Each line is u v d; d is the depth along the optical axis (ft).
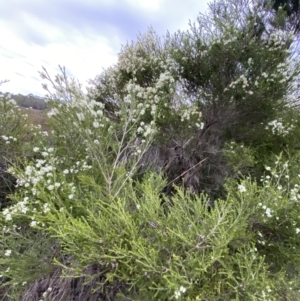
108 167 6.35
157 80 10.85
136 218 5.04
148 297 4.41
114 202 5.02
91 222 4.86
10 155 8.39
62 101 5.89
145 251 4.10
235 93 9.79
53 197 5.35
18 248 5.98
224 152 9.43
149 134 7.34
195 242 4.32
